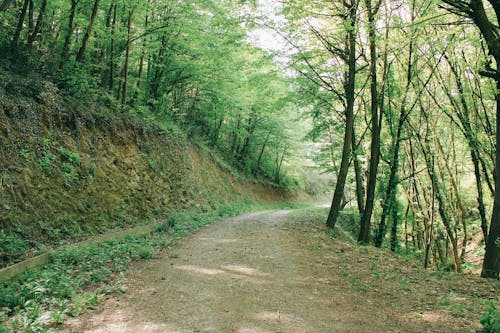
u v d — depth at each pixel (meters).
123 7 17.70
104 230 11.59
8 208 8.68
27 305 5.60
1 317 5.00
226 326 5.09
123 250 9.57
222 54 16.80
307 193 55.44
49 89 12.55
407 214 21.70
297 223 17.45
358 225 24.00
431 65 14.64
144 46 18.47
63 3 14.25
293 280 7.55
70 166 11.84
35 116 11.36
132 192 15.03
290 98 16.77
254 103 28.44
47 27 15.93
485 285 7.88
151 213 15.34
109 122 15.76
